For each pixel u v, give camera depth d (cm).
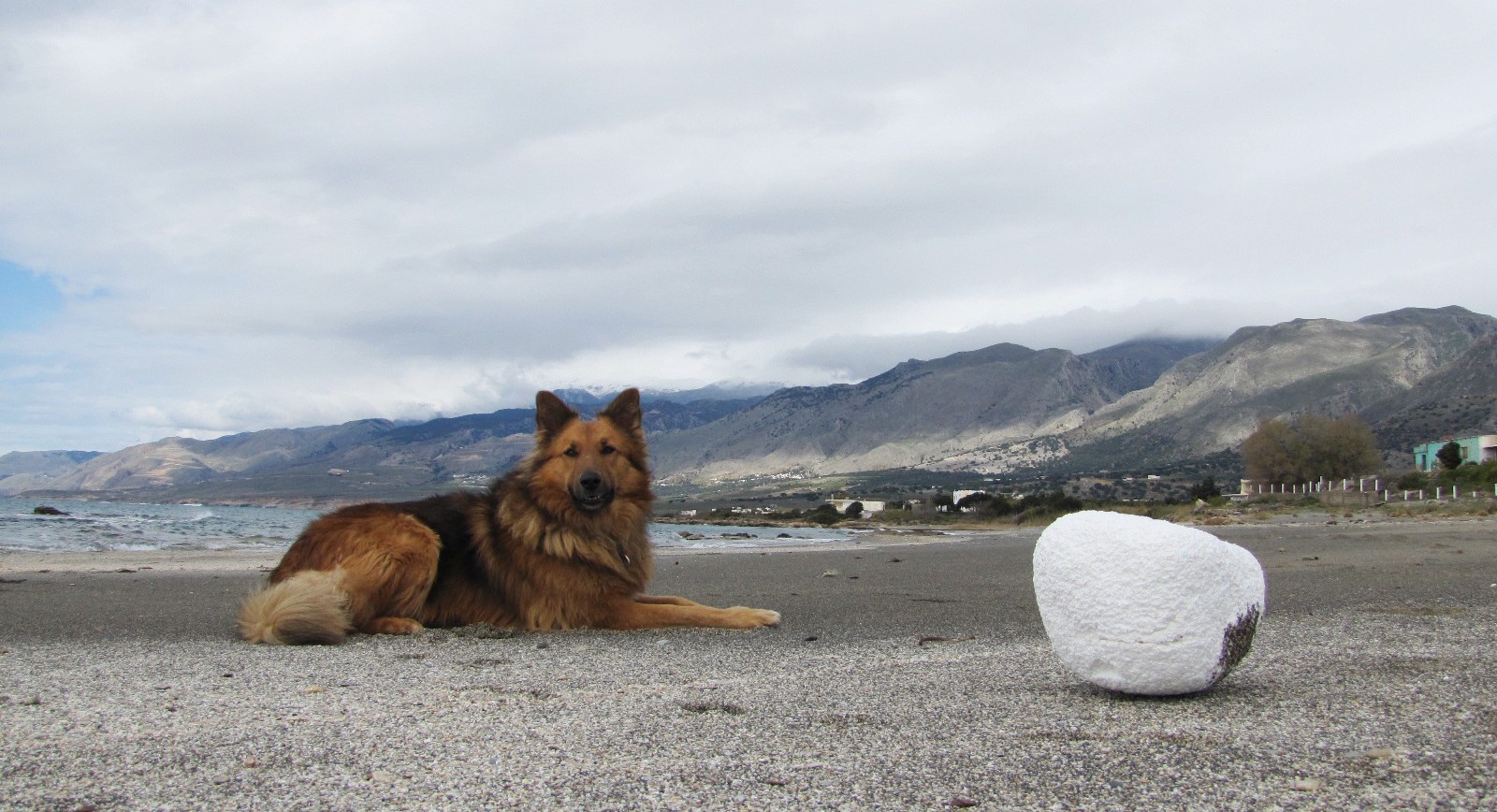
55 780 173
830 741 186
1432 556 538
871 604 352
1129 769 173
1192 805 155
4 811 157
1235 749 179
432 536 304
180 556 764
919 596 377
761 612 302
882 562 624
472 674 236
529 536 297
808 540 1308
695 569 572
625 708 206
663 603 317
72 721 198
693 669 241
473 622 302
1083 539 211
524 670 241
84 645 274
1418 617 293
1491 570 428
